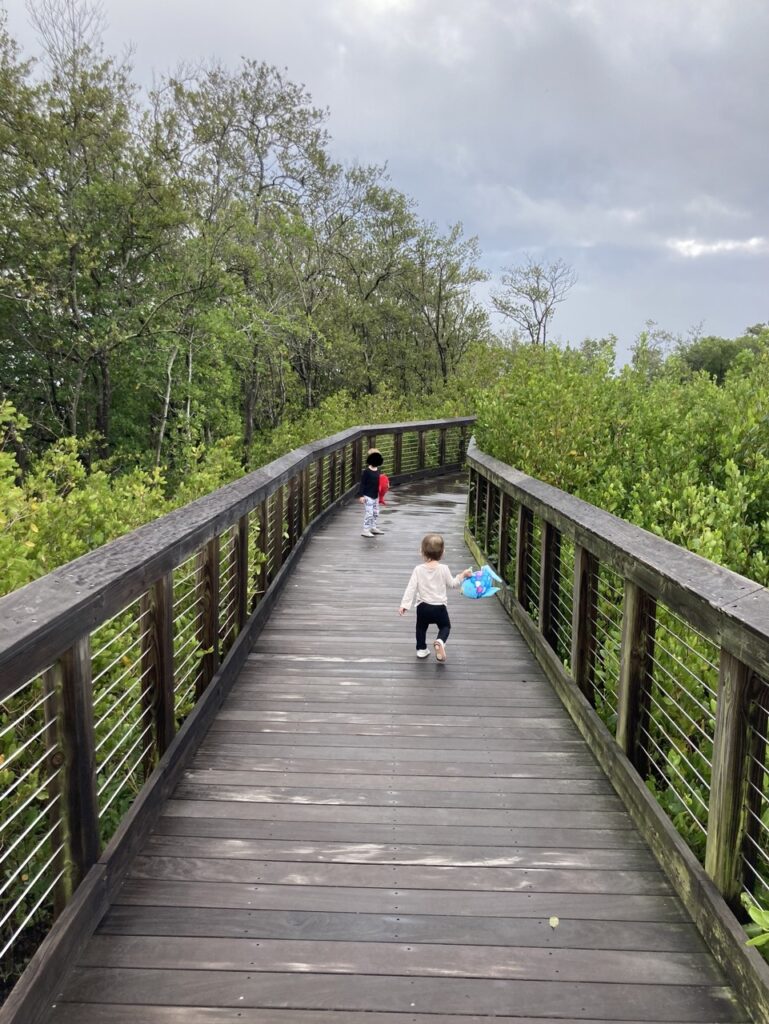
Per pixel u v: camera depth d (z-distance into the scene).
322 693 4.20
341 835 2.73
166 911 2.28
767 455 6.49
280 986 1.97
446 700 4.11
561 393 7.29
